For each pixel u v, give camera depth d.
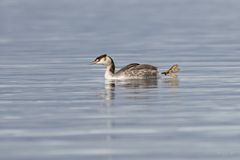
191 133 15.16
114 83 23.22
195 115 17.16
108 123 16.34
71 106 18.69
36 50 35.06
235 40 38.94
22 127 15.97
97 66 28.20
